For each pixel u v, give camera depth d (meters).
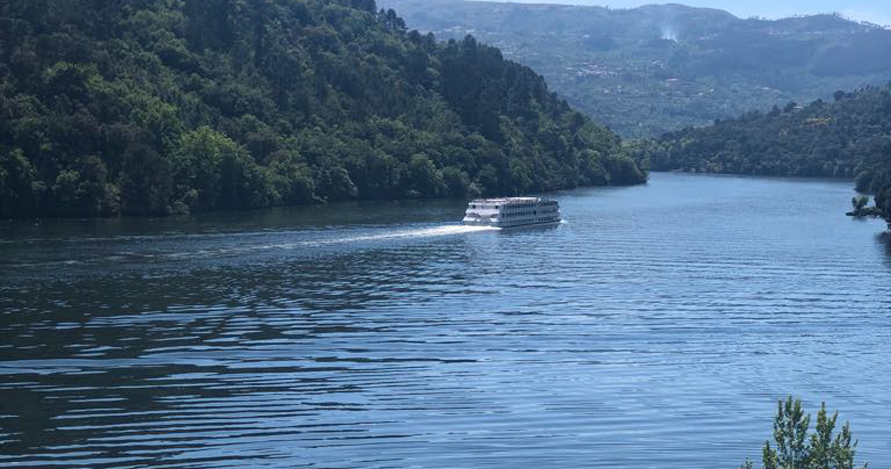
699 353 146.25
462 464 103.94
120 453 105.50
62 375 129.88
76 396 122.06
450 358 140.50
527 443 109.88
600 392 127.06
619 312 171.00
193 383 127.56
